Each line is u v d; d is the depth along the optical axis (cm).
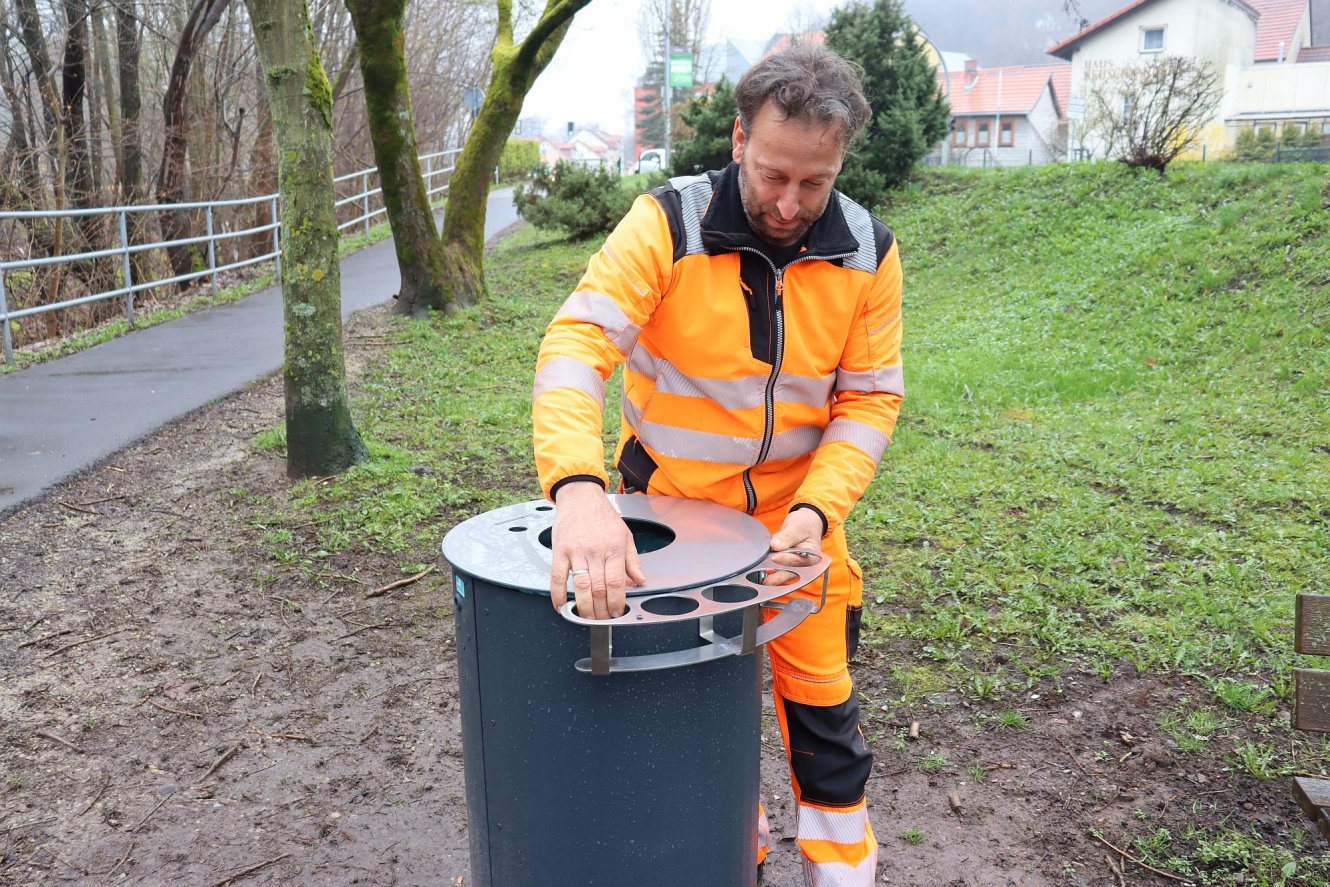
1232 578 470
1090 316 1043
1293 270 983
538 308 1264
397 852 314
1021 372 908
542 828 188
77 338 1080
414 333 1089
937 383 884
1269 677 391
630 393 223
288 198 609
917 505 589
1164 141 1407
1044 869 299
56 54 1823
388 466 641
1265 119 3672
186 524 570
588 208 1814
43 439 701
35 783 346
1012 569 496
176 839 319
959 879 296
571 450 175
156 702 398
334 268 626
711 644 179
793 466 224
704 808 192
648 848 188
